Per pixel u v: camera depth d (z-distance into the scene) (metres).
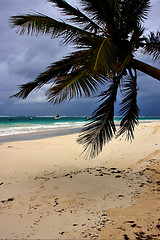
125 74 3.48
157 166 4.83
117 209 2.46
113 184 3.56
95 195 3.02
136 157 6.02
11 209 2.57
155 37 4.10
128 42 3.38
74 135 14.21
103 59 2.51
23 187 3.57
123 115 3.87
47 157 6.70
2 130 20.81
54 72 3.78
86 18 3.70
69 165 5.49
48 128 24.67
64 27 3.32
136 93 3.86
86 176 4.20
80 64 2.77
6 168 5.22
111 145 8.61
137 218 2.18
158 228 1.92
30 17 3.22
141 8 3.67
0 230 2.02
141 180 3.76
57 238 1.82
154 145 7.84
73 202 2.77
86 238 1.80
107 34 3.59
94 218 2.23
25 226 2.09
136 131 13.50
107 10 3.32
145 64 3.30
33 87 3.77
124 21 3.43
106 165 5.30
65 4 3.56
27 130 21.06
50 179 4.07
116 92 3.54
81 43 3.20
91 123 3.56
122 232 1.88
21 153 7.45
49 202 2.80
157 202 2.62
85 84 3.21
